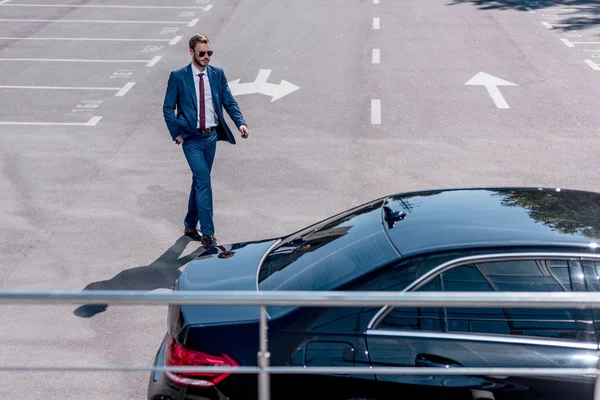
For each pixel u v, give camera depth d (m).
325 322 3.76
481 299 2.90
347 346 3.72
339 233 4.49
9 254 7.40
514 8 21.11
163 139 11.05
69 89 13.79
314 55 16.22
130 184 9.29
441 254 3.86
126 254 7.40
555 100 12.77
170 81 7.13
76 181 9.40
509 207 4.43
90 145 10.77
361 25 19.17
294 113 12.23
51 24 19.59
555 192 4.77
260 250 4.77
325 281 3.97
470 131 11.21
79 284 6.78
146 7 21.84
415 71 14.80
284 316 3.80
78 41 17.72
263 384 3.23
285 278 4.17
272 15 20.53
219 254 4.82
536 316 3.77
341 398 3.75
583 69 14.81
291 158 10.13
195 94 7.11
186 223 7.68
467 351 3.70
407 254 3.90
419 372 3.23
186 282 4.41
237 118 7.39
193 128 7.16
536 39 17.45
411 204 4.64
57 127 11.62
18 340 5.79
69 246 7.57
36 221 8.20
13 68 15.31
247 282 4.28
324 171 9.63
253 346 3.77
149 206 8.61
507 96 13.05
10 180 9.44
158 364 4.20
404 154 10.23
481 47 16.72
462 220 4.24
